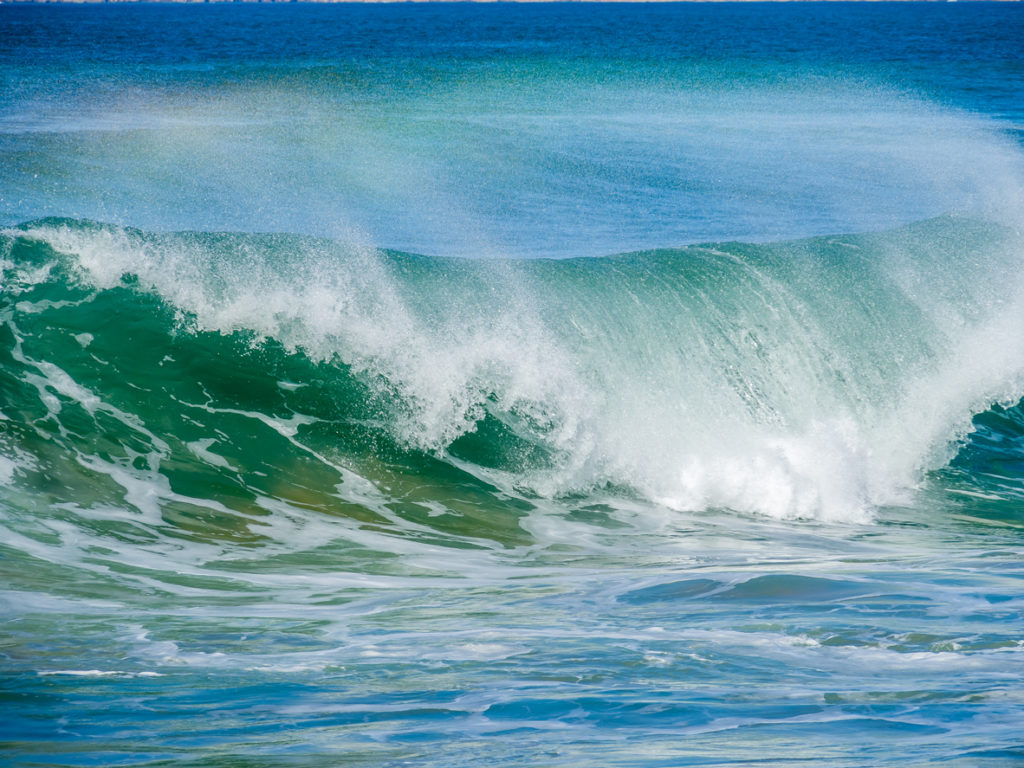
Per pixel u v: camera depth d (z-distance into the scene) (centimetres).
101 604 2066
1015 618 1942
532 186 7644
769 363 4216
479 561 2706
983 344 4494
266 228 5906
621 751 1206
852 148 9831
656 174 8294
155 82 13812
